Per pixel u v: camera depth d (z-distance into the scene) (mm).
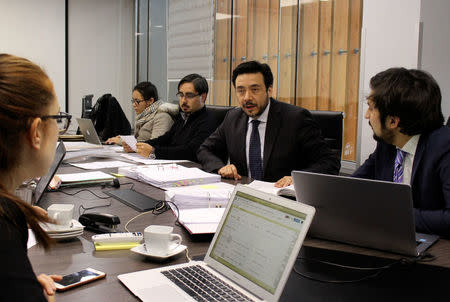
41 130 710
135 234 1258
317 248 1264
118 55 6910
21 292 555
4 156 666
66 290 931
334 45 3428
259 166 2453
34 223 672
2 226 597
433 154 1471
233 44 4473
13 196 655
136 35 6602
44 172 751
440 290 981
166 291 912
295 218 902
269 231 940
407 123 1510
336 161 2361
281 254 889
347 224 1248
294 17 3668
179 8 5414
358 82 3268
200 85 3197
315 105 3605
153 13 6074
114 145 3846
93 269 1040
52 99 730
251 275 927
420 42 2789
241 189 1070
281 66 3859
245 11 4277
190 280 967
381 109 1541
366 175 1862
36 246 1210
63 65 6512
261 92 2369
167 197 1769
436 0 2805
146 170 2279
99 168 2562
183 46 5371
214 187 1954
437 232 1337
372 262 1153
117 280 991
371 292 972
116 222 1352
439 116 1512
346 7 3322
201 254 1174
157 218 1515
